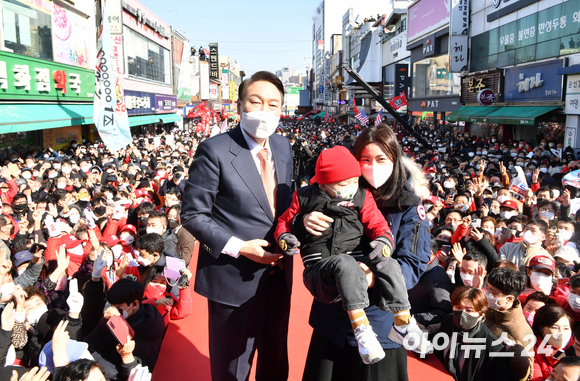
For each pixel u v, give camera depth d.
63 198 7.67
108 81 11.68
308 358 2.37
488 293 3.38
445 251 5.29
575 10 17.62
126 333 3.03
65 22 18.69
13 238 6.92
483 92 24.27
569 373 2.73
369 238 2.17
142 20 30.47
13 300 3.93
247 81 2.29
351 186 2.12
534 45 20.72
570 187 8.46
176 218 6.82
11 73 14.20
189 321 4.22
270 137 2.55
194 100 54.44
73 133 21.72
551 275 4.20
